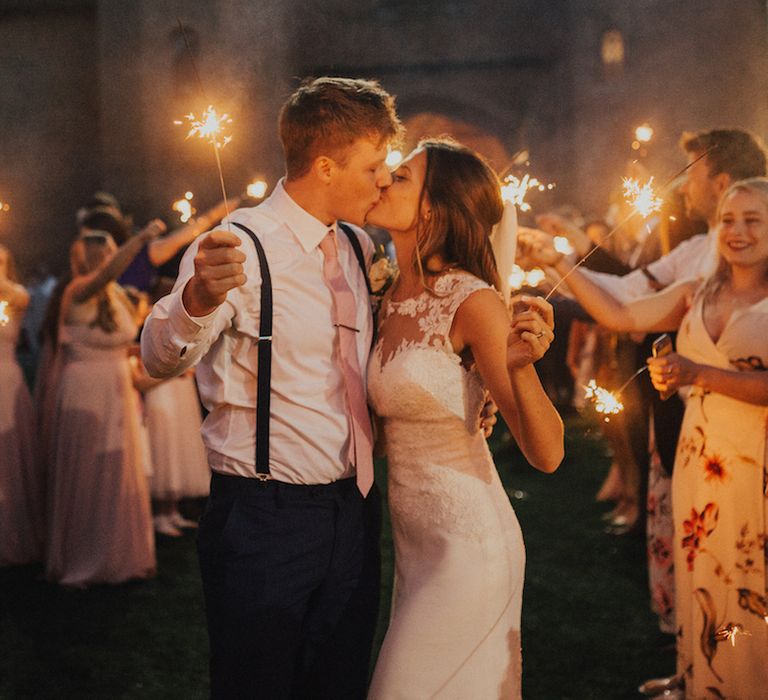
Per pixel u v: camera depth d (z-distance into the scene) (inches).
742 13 726.5
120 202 724.0
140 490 189.8
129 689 139.9
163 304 82.4
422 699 85.7
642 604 170.6
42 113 812.6
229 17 699.4
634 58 754.2
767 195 117.0
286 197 91.0
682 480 121.1
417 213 91.8
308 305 89.2
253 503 88.0
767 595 114.3
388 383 89.6
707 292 122.3
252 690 87.5
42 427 198.5
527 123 807.7
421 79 817.5
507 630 89.4
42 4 804.0
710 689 117.2
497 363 85.5
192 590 182.4
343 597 91.3
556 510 234.5
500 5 810.2
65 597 178.9
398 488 91.4
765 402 112.0
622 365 202.7
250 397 89.0
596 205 761.6
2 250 203.3
